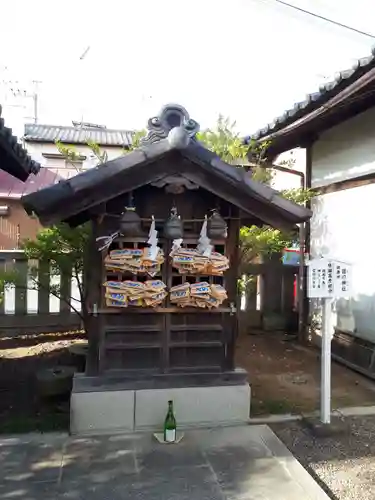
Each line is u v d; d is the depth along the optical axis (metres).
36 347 7.76
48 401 5.49
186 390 4.76
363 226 7.12
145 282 4.60
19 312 8.52
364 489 3.72
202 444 4.38
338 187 7.85
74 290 8.71
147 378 4.73
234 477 3.80
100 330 4.66
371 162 6.91
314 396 5.86
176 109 4.42
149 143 4.36
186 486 3.67
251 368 7.08
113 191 4.19
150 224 4.69
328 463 4.12
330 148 8.12
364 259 7.11
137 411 4.66
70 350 6.89
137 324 4.76
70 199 4.08
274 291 9.70
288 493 3.58
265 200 4.33
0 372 6.54
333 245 8.00
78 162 9.99
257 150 8.07
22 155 5.57
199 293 4.66
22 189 12.88
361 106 6.93
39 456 4.11
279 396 5.84
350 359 7.32
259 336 9.19
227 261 4.72
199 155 4.16
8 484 3.66
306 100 6.43
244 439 4.50
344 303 7.66
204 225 4.64
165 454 4.18
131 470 3.90
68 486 3.65
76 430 4.55
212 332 4.92
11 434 4.57
